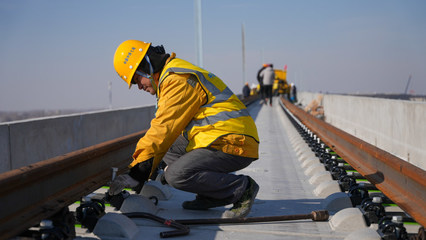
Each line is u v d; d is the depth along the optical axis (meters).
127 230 2.90
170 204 3.88
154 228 3.14
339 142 6.19
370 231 2.73
